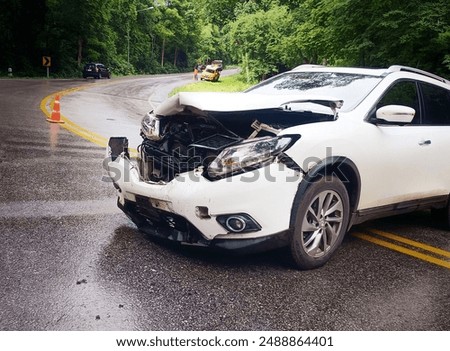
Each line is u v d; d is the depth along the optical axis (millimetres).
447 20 8711
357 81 4250
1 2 37750
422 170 4277
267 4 37719
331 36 10914
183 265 3369
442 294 3262
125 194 3678
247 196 3059
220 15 47219
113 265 3273
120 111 16906
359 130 3680
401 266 3744
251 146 3139
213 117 3273
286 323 2703
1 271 3037
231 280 3191
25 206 4500
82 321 2543
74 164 6594
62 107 15484
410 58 9523
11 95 17969
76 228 3980
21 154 7000
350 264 3697
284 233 3223
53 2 45562
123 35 66000
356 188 3678
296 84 4547
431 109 4570
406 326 2771
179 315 2688
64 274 3070
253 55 37219
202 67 73000
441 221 4918
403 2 9133
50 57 42531
